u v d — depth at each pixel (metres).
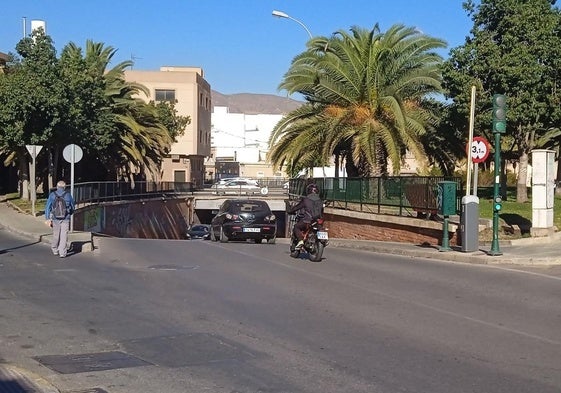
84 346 8.09
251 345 8.17
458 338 8.58
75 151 25.12
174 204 56.84
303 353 7.80
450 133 29.72
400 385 6.57
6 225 26.95
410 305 10.82
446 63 27.69
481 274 14.52
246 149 120.50
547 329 9.12
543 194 19.52
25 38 35.97
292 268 15.52
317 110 31.36
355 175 34.28
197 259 17.33
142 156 48.38
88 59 45.47
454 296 11.71
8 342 8.24
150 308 10.45
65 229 17.59
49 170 40.66
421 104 31.08
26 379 6.56
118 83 45.00
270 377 6.84
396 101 28.03
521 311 10.38
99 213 36.53
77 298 11.28
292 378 6.80
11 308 10.34
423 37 30.08
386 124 29.25
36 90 33.94
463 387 6.52
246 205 24.56
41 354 7.72
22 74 34.72
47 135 35.09
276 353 7.80
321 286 12.76
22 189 41.69
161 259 17.27
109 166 48.06
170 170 78.62
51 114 34.81
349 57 29.62
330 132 29.34
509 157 32.47
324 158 29.86
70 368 7.15
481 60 26.73
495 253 16.92
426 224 21.55
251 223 24.16
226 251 19.77
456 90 27.58
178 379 6.77
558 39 26.42
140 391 6.38
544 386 6.57
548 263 15.89
